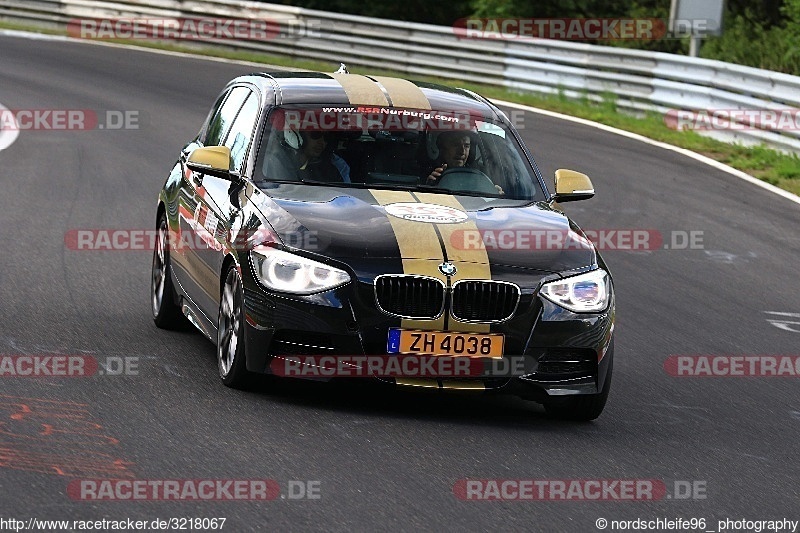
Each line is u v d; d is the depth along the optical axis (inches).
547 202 639.1
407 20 2987.2
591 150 1494.8
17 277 799.7
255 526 404.5
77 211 1064.8
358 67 2271.2
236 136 665.0
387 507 431.5
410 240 554.6
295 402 560.7
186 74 2053.4
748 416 621.3
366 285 538.6
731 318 844.6
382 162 628.1
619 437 559.5
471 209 597.0
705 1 1863.9
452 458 497.0
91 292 776.9
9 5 2640.3
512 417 581.0
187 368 608.4
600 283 571.8
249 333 551.8
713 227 1133.1
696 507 464.8
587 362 566.9
